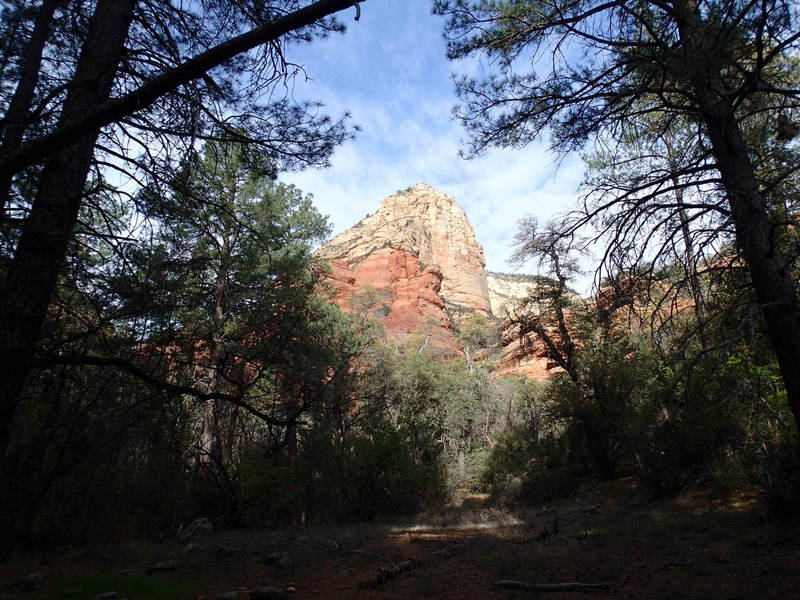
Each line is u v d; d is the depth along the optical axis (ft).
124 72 20.65
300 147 23.29
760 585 16.46
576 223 27.55
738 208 20.84
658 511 42.86
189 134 20.88
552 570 21.45
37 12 21.95
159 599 18.03
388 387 105.40
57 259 17.81
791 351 19.65
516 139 27.22
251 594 18.57
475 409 120.98
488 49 26.20
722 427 41.68
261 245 27.35
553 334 78.54
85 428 29.35
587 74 24.52
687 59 17.62
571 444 81.05
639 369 57.72
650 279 26.02
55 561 25.53
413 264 308.60
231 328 58.49
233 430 57.62
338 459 56.13
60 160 18.42
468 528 45.57
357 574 23.70
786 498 29.22
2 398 15.94
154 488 39.40
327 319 80.18
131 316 25.14
